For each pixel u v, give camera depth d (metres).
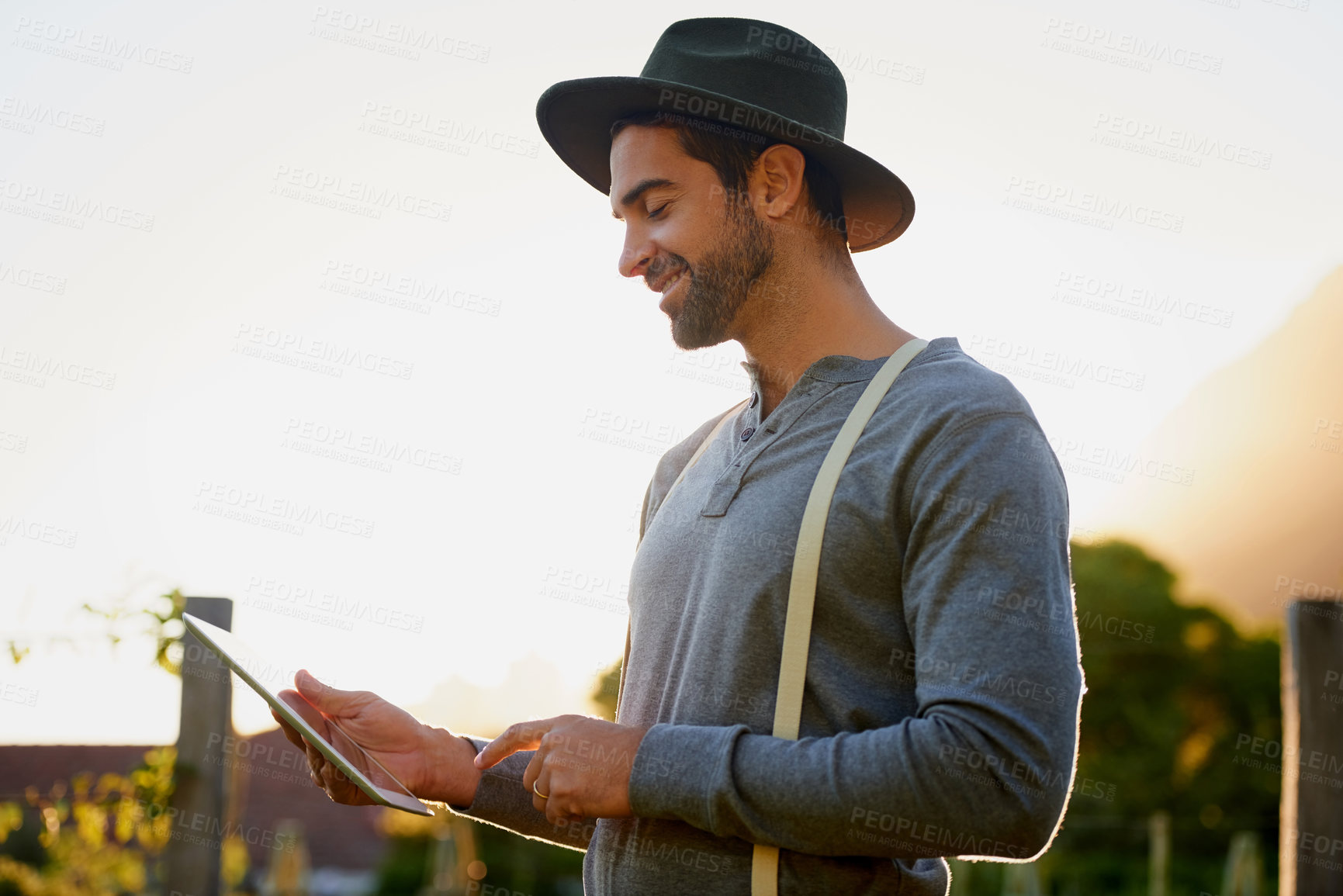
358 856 10.74
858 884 1.06
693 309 1.32
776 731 1.08
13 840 4.55
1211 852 13.26
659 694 1.24
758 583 1.13
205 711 3.71
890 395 1.17
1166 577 15.57
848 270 1.37
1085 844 11.71
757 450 1.23
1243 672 14.64
